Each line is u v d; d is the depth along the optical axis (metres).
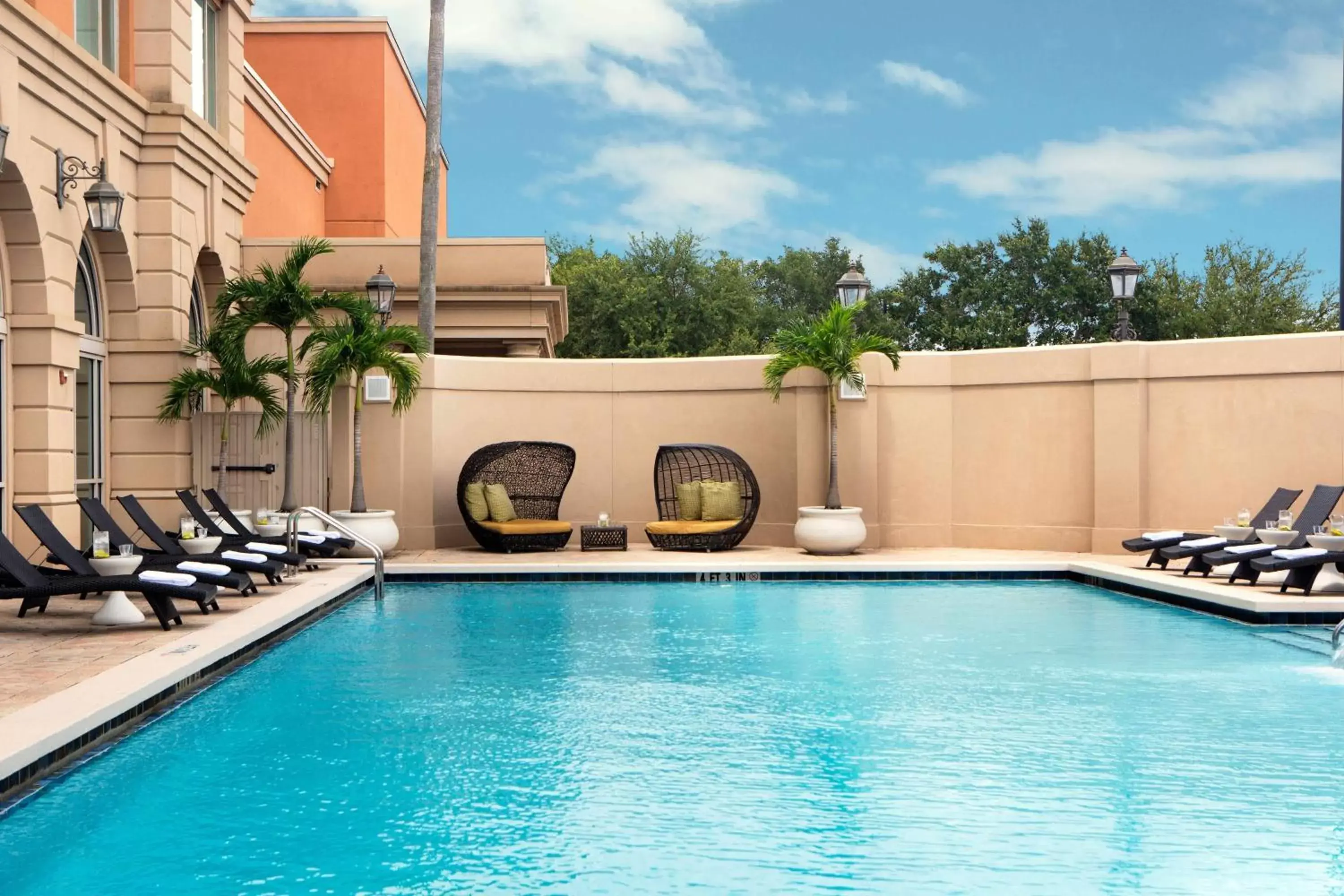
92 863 4.47
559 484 16.09
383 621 10.30
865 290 15.09
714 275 45.50
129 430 14.34
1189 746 6.08
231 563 10.16
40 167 11.61
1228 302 40.56
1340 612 9.84
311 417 15.18
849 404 15.39
